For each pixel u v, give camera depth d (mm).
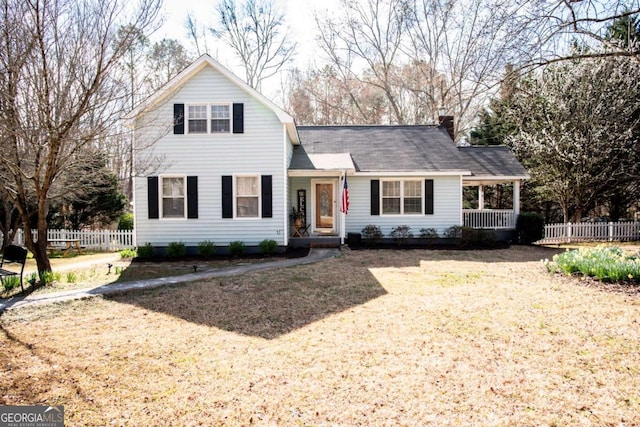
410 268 11250
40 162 9758
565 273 9375
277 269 11109
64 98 8477
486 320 6277
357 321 6367
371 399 3928
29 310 7211
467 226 17641
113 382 4379
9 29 7770
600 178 20078
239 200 14656
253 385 4270
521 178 17578
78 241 16984
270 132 14477
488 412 3664
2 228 17797
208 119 14461
